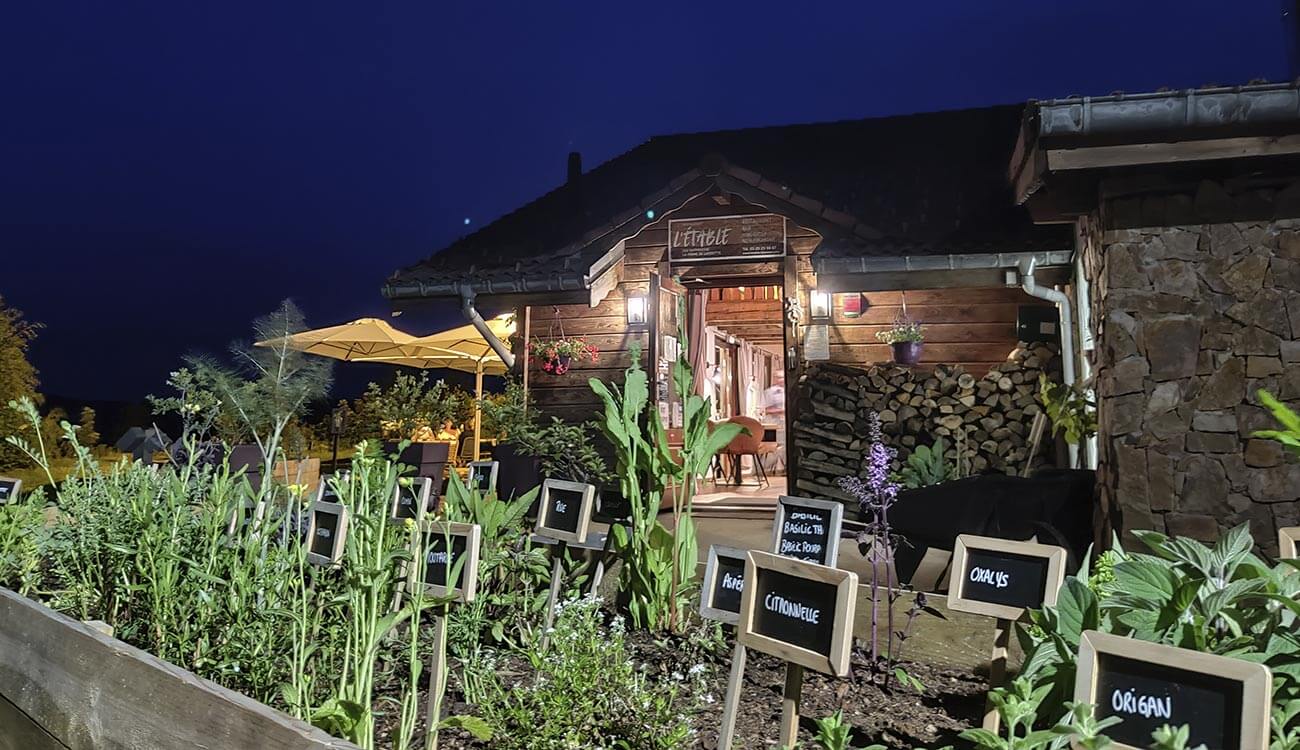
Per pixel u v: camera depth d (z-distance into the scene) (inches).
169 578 120.4
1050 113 167.8
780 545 131.4
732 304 539.2
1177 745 49.4
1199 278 174.7
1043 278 293.7
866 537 144.7
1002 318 319.9
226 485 133.6
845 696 121.3
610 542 155.8
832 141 457.1
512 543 160.4
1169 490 172.2
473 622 133.3
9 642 104.4
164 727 74.2
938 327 324.8
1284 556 95.0
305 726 61.6
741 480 462.6
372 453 119.0
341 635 116.3
